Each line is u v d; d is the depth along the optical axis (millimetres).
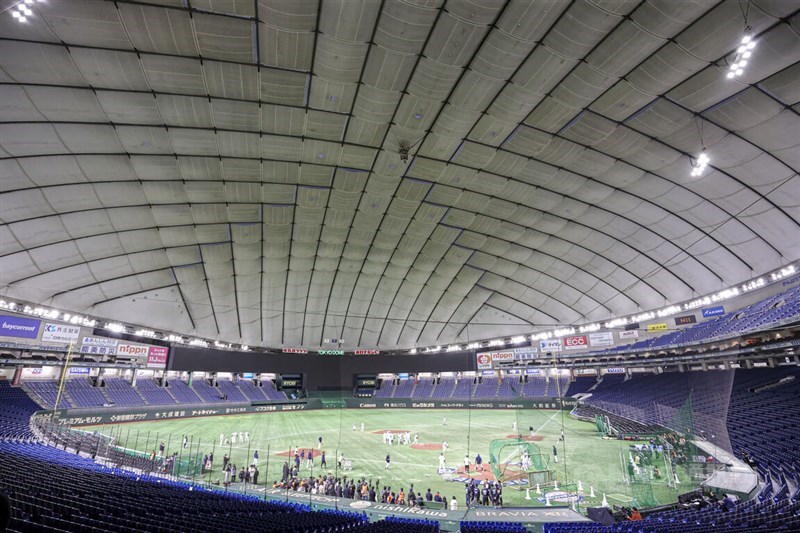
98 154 27578
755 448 23938
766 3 17125
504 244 46406
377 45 21719
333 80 23891
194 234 39875
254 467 23641
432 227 43938
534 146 29812
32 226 30578
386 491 19547
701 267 38562
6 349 37250
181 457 26391
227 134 28062
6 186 26844
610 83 23078
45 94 22172
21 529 7875
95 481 14812
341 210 40250
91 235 34656
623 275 45062
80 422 41719
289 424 49000
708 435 25312
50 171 27375
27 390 41500
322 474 25641
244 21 19859
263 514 12977
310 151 31078
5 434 26328
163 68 21969
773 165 26031
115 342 46031
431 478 24672
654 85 22672
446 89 24656
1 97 21578
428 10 19500
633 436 33125
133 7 18562
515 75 23422
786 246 31281
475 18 19875
